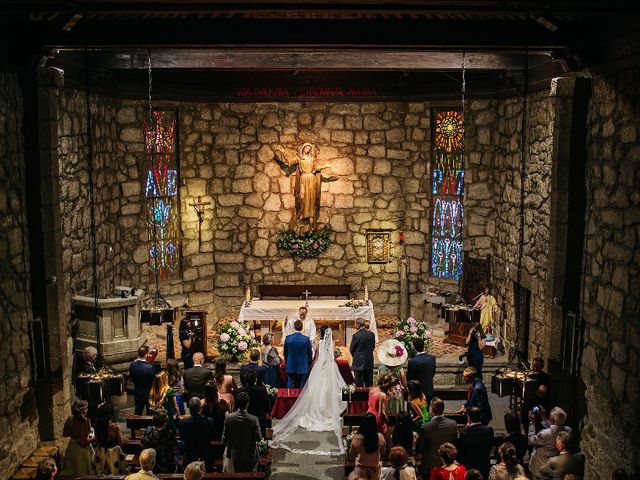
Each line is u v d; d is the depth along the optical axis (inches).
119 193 535.2
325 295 600.4
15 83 345.1
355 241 604.4
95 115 487.2
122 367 427.8
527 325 475.5
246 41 338.6
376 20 337.1
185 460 307.0
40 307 362.6
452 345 525.0
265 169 594.9
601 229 342.6
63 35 339.0
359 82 585.0
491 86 532.4
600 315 342.0
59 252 368.5
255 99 583.2
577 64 349.7
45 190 358.0
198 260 594.6
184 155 580.7
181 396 371.6
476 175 547.2
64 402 373.4
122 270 543.5
